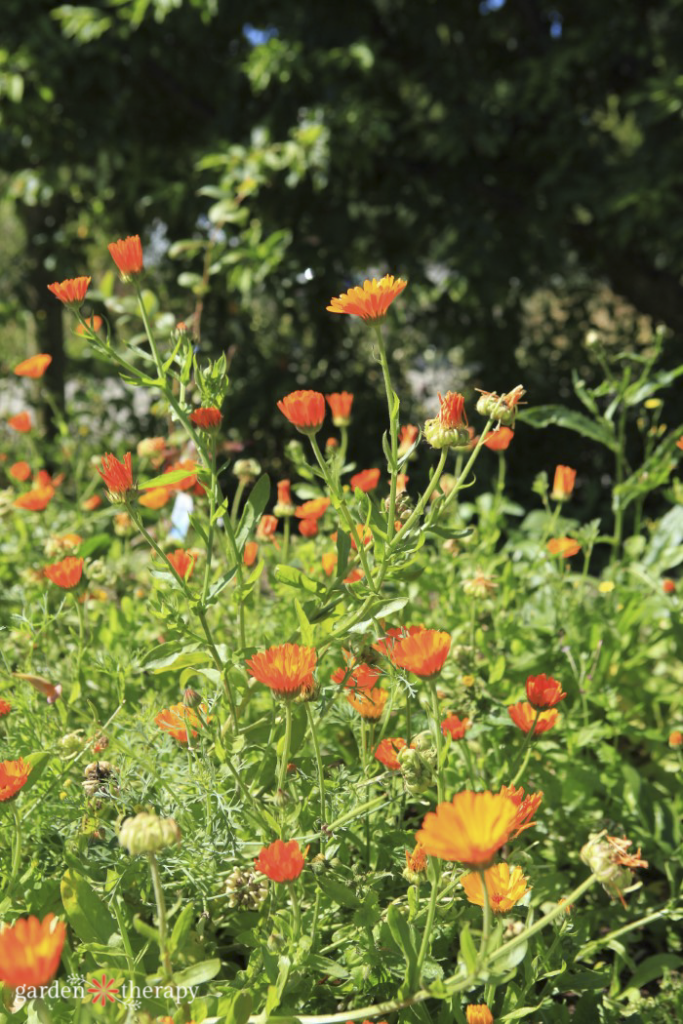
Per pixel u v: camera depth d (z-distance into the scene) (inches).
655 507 179.3
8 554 105.8
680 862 70.7
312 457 193.5
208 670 56.8
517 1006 52.9
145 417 193.2
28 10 185.8
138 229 223.1
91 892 50.4
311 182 195.8
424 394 219.3
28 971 31.8
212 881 55.1
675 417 201.5
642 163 183.9
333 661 78.0
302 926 53.8
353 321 220.4
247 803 55.4
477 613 87.6
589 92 205.6
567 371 218.5
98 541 96.0
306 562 89.4
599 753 77.5
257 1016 45.8
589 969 63.6
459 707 70.1
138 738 65.8
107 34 185.2
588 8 197.2
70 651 80.0
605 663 86.3
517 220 203.9
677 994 59.1
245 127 196.5
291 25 187.9
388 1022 53.7
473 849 34.6
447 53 194.7
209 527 54.6
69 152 203.3
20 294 219.1
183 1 182.9
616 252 216.2
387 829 62.3
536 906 67.7
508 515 186.1
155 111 206.1
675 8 189.2
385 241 212.7
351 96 179.2
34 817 59.1
